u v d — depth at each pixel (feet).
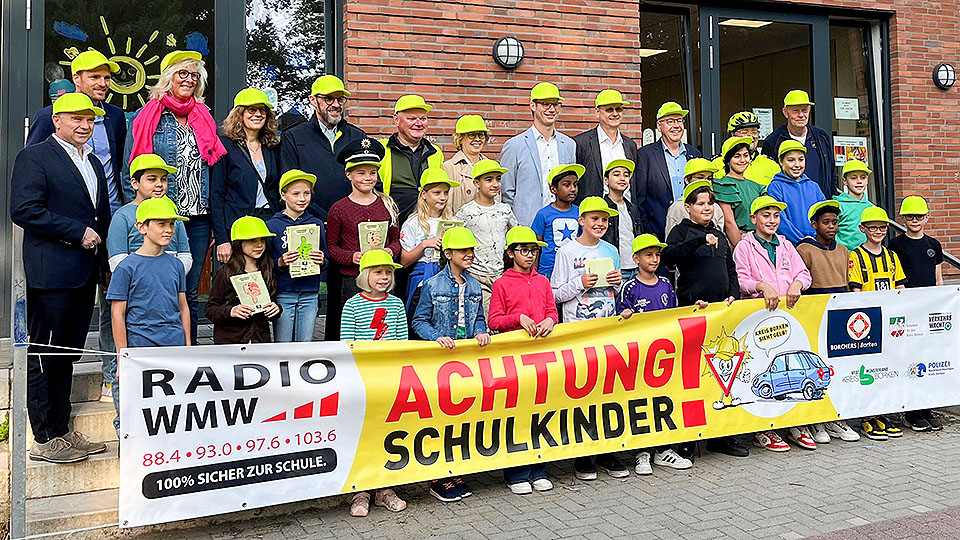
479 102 25.63
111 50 23.03
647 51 28.91
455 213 19.66
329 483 15.07
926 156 31.53
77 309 15.78
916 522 14.42
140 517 13.73
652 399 17.72
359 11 24.36
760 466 18.03
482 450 16.26
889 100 31.48
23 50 22.15
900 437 20.25
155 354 13.89
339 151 19.11
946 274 31.45
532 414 16.65
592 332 17.30
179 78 17.01
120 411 13.65
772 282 19.25
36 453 15.33
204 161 17.47
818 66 31.07
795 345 19.20
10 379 15.33
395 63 24.75
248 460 14.51
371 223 16.76
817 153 23.66
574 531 14.34
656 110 29.01
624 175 19.79
